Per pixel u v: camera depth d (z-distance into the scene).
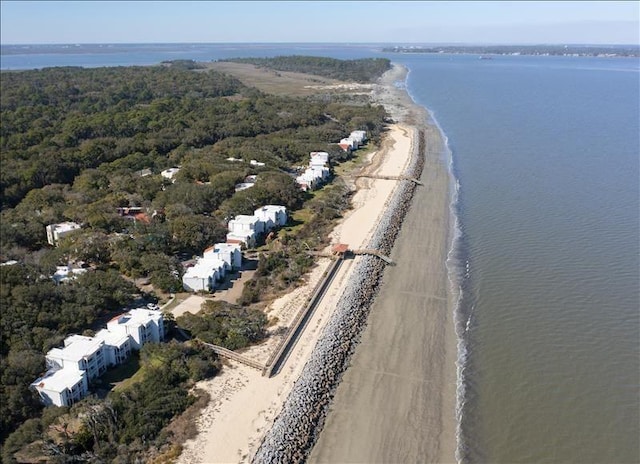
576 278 78.31
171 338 64.69
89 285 69.25
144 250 83.12
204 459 46.97
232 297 74.69
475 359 62.34
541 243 90.06
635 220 98.06
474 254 87.75
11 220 93.38
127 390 53.50
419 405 55.69
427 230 98.38
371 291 77.06
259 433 50.16
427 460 49.12
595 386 57.41
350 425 53.09
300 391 55.41
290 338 64.50
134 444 48.00
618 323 67.56
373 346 65.38
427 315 71.50
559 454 49.44
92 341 58.25
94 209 96.12
